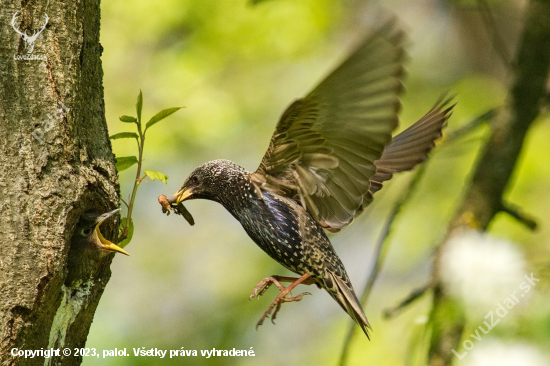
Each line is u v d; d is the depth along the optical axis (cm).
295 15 1529
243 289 1700
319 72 1712
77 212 585
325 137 626
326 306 1761
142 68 1545
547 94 889
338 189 659
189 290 1733
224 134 1523
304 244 702
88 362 1380
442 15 1938
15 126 571
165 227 1808
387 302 1612
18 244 555
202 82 1533
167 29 1533
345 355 854
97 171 612
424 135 807
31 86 578
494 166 879
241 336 1645
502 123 895
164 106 1512
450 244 820
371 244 1691
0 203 559
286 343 1683
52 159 576
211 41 1517
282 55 1563
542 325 686
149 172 651
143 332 1617
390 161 803
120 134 639
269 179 701
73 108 591
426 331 750
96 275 637
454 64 1898
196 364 1598
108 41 1529
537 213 1521
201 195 750
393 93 550
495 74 1872
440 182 1625
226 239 1805
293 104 587
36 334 565
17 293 549
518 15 1803
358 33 1766
